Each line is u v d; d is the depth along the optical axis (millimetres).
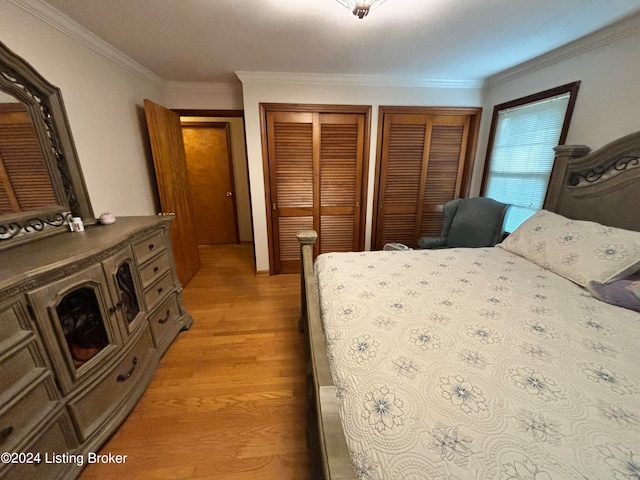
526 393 786
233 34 1797
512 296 1360
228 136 4184
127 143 2275
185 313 2275
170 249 2094
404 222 3354
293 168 3043
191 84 2947
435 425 693
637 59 1636
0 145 1249
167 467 1235
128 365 1494
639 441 646
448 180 3240
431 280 1560
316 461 949
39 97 1432
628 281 1285
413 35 1822
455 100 2971
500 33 1809
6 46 1215
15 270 980
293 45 1986
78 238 1405
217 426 1426
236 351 2002
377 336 1060
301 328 2215
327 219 3264
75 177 1615
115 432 1388
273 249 3279
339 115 2918
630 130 1699
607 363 900
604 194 1756
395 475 597
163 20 1611
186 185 3180
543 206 2203
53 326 1062
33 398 995
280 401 1582
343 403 789
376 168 3117
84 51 1788
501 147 2832
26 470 957
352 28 1716
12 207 1293
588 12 1549
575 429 677
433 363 911
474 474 584
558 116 2197
